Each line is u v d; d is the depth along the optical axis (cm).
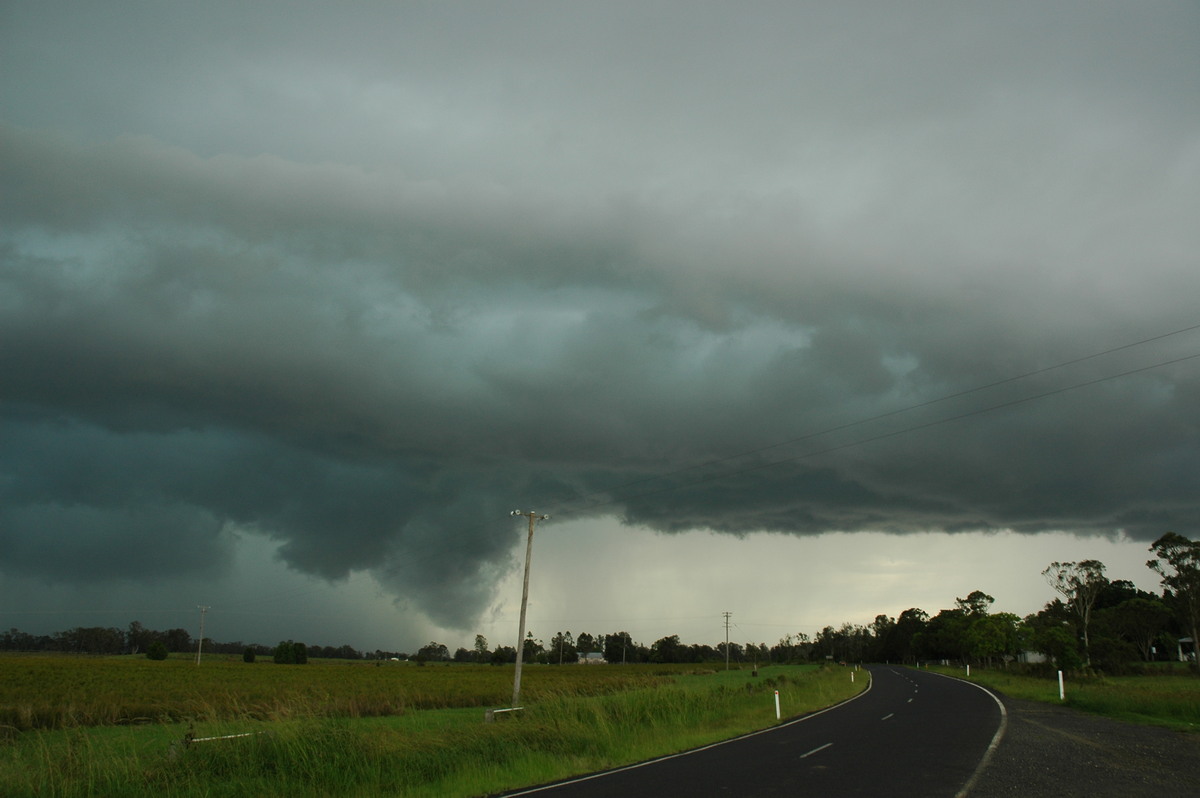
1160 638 11362
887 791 1385
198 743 1784
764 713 3341
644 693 3173
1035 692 4500
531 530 4469
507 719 2591
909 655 17925
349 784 1661
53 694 5641
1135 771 1614
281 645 13850
